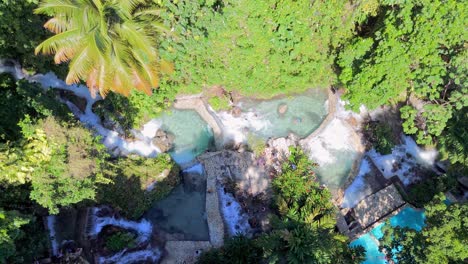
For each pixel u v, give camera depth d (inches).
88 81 772.6
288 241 773.3
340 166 1018.7
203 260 900.0
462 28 743.1
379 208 973.8
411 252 745.0
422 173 1005.2
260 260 883.4
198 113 1012.5
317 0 874.1
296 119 1029.8
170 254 949.8
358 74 855.1
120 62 741.3
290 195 882.8
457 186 953.5
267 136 1021.2
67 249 835.4
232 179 984.3
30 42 848.9
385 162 1019.9
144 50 749.9
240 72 975.0
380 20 889.5
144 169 950.4
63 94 959.0
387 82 828.6
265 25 923.4
